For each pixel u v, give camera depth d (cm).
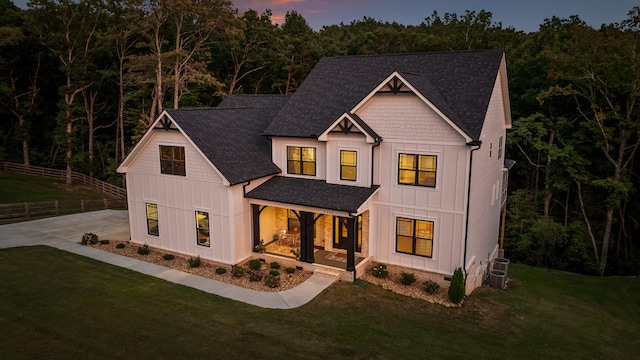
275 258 1953
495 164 2273
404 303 1642
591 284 2339
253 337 1288
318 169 2030
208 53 3981
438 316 1563
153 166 2062
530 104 3394
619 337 1652
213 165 1822
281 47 5122
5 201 3288
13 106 4412
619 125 2816
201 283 1731
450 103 1853
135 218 2181
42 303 1452
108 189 3744
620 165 2938
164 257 2011
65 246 2131
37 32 3988
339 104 2109
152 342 1228
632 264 3100
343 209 1741
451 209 1741
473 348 1352
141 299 1535
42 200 3384
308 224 1862
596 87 2880
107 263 1912
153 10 3575
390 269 1922
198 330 1316
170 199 2038
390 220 1884
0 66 4153
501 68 2047
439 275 1809
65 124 4081
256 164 2042
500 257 2612
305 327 1378
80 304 1462
